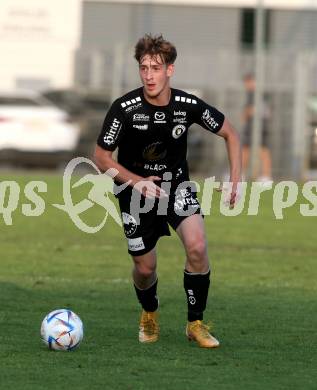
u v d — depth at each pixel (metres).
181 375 18.05
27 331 21.84
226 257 35.66
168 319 23.70
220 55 66.75
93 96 67.88
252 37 81.69
